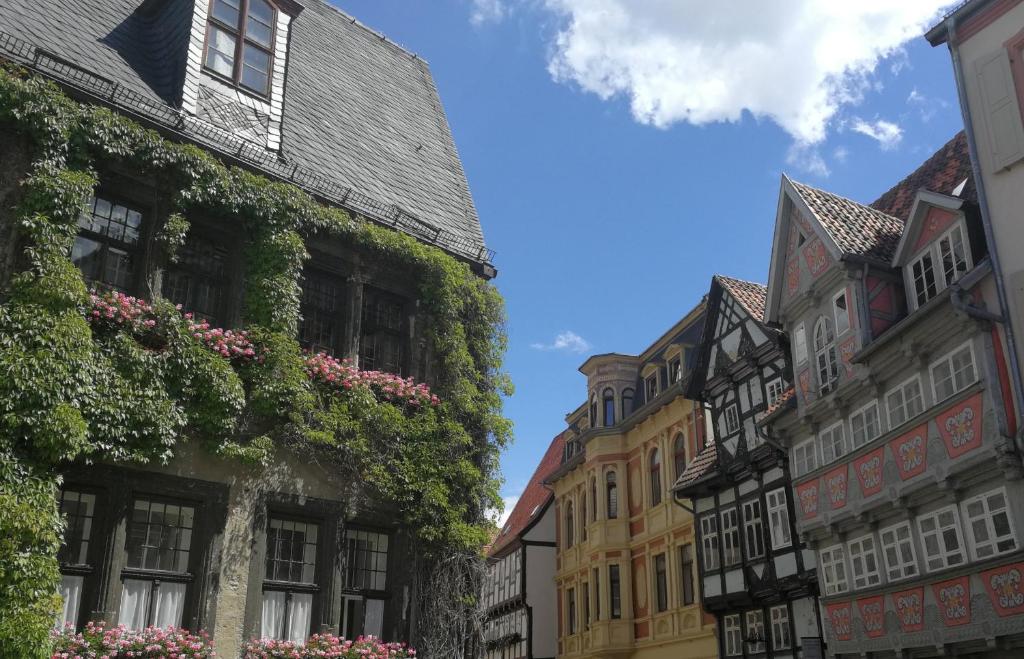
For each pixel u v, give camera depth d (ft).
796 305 63.36
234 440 36.88
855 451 55.62
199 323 37.70
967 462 45.60
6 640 27.99
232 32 44.88
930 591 48.67
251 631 36.01
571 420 123.34
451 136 61.77
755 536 72.08
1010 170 44.57
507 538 141.49
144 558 34.50
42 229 33.24
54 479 30.71
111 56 41.65
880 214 62.69
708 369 81.56
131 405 33.42
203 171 38.99
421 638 40.96
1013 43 45.34
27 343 31.53
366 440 41.01
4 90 33.96
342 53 58.34
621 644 96.17
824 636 62.80
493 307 49.16
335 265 43.75
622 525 100.53
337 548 39.45
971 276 45.01
